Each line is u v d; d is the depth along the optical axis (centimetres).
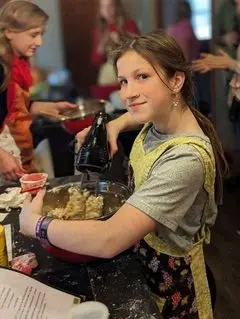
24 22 181
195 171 88
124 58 90
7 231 122
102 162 114
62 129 263
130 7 296
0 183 175
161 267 103
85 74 310
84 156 115
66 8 291
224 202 298
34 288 88
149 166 97
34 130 262
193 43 296
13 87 191
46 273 101
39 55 295
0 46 182
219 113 312
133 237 85
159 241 101
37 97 296
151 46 89
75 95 309
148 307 90
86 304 85
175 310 107
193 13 292
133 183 117
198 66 269
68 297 88
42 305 84
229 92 285
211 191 97
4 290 85
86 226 87
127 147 156
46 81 305
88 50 304
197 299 110
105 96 310
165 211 86
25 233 96
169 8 296
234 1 274
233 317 196
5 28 181
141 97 90
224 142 324
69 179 154
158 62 89
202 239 106
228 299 207
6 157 179
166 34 95
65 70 305
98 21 298
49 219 92
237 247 249
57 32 297
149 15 297
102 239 85
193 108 102
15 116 197
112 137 125
